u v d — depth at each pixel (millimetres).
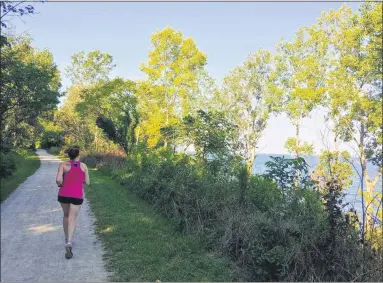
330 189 5637
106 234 7594
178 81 40656
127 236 7434
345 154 5625
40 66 24359
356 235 5359
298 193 6719
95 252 6422
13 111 19672
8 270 5500
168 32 41531
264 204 7742
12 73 14070
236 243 6133
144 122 37531
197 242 6895
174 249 6488
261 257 5328
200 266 5848
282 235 5637
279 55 40844
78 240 7160
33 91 19234
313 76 31922
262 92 45469
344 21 27984
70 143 47719
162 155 14984
